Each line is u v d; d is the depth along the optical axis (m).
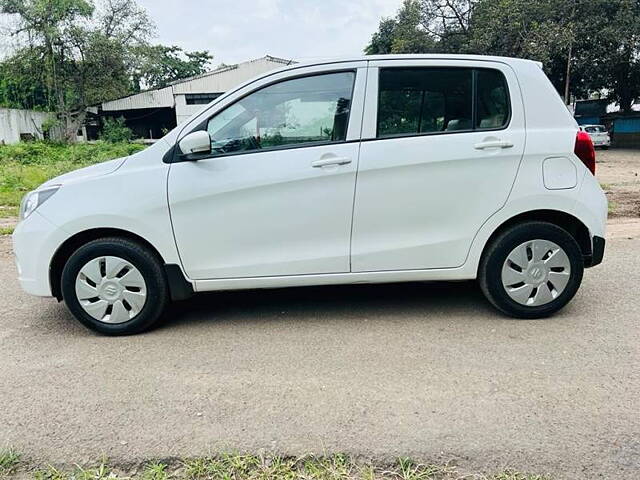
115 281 3.55
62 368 3.12
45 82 34.88
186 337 3.57
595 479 2.05
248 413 2.57
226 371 3.03
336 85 3.54
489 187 3.54
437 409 2.56
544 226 3.59
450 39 32.66
